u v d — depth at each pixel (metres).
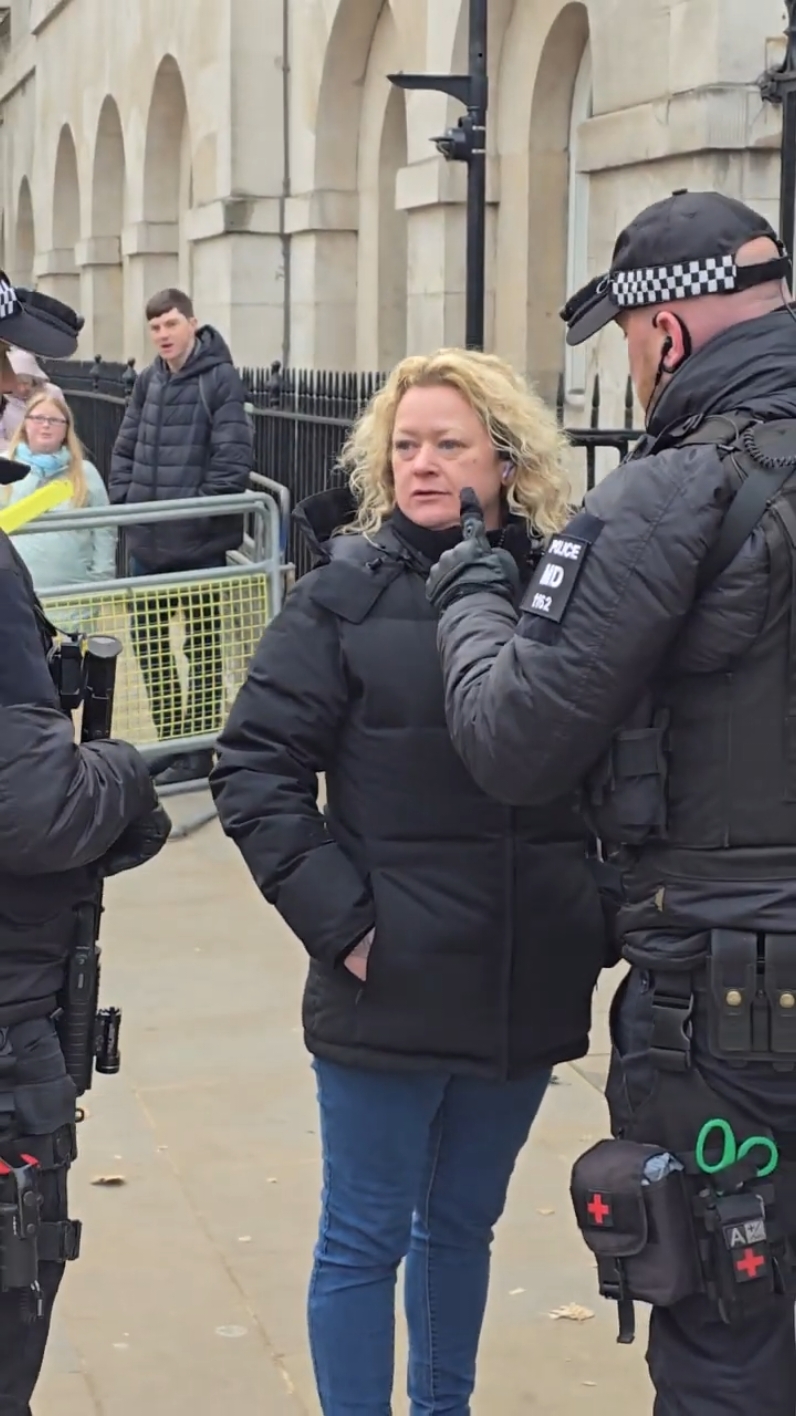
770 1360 2.27
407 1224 2.72
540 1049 2.70
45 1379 3.19
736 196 6.92
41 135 23.08
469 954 2.62
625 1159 2.25
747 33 6.80
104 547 7.21
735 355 2.27
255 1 13.08
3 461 2.45
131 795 2.42
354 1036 2.64
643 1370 3.24
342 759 2.69
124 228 17.97
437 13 9.99
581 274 9.53
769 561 2.16
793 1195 2.24
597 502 2.22
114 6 18.06
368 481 2.77
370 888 2.64
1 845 2.28
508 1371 3.23
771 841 2.19
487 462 2.65
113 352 19.94
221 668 7.18
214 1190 3.92
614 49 7.76
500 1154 2.80
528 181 9.59
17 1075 2.35
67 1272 3.56
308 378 9.04
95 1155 4.09
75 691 2.53
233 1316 3.42
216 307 13.68
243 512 7.26
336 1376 2.71
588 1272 3.58
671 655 2.22
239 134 13.19
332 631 2.67
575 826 2.71
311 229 12.70
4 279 2.49
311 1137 4.19
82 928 2.45
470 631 2.39
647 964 2.27
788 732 2.18
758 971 2.17
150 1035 4.80
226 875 6.36
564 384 8.63
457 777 2.62
